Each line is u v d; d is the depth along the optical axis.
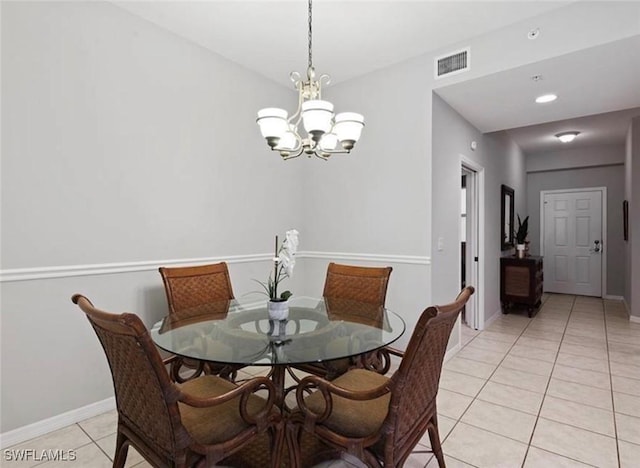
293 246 1.95
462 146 3.69
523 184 6.64
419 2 2.35
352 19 2.54
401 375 1.24
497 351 3.50
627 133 5.14
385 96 3.31
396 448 1.33
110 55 2.35
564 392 2.61
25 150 2.00
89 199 2.27
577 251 6.61
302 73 3.41
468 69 2.82
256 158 3.43
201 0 2.33
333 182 3.71
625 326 4.41
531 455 1.88
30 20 2.01
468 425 2.17
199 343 1.65
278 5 2.38
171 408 1.18
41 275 2.07
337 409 1.52
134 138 2.49
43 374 2.09
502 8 2.41
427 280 3.06
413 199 3.13
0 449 1.93
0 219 1.92
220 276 2.69
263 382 1.47
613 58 2.45
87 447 1.96
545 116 3.68
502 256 5.13
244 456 1.80
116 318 1.08
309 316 2.11
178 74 2.76
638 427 2.14
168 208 2.71
